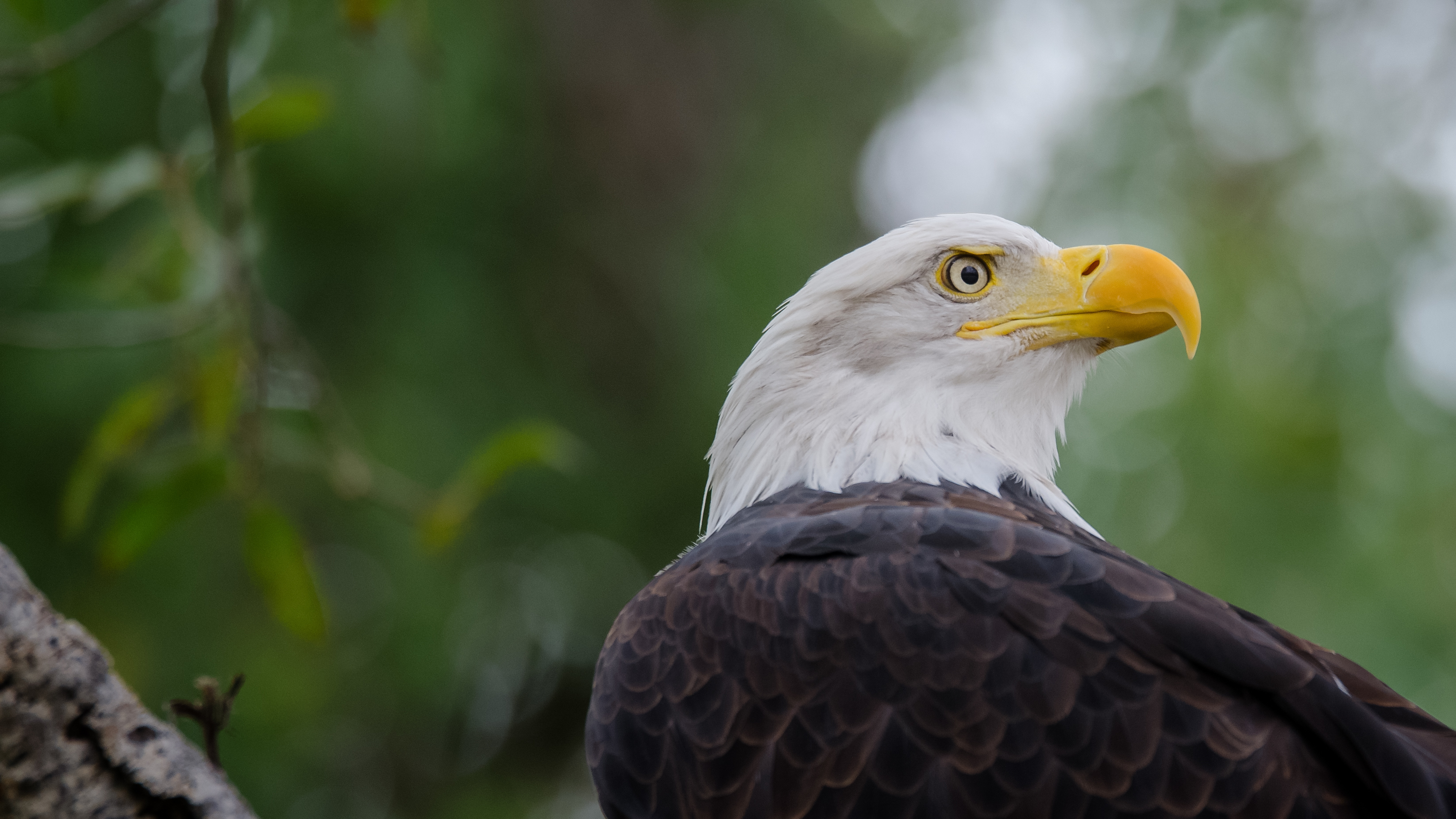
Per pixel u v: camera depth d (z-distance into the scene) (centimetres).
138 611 1188
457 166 1302
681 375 1463
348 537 1266
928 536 576
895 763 515
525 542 1436
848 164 1722
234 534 1214
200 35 1184
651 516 1473
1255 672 511
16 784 457
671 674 580
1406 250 1379
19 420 1154
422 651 1289
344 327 1269
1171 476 1333
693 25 1681
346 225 1276
